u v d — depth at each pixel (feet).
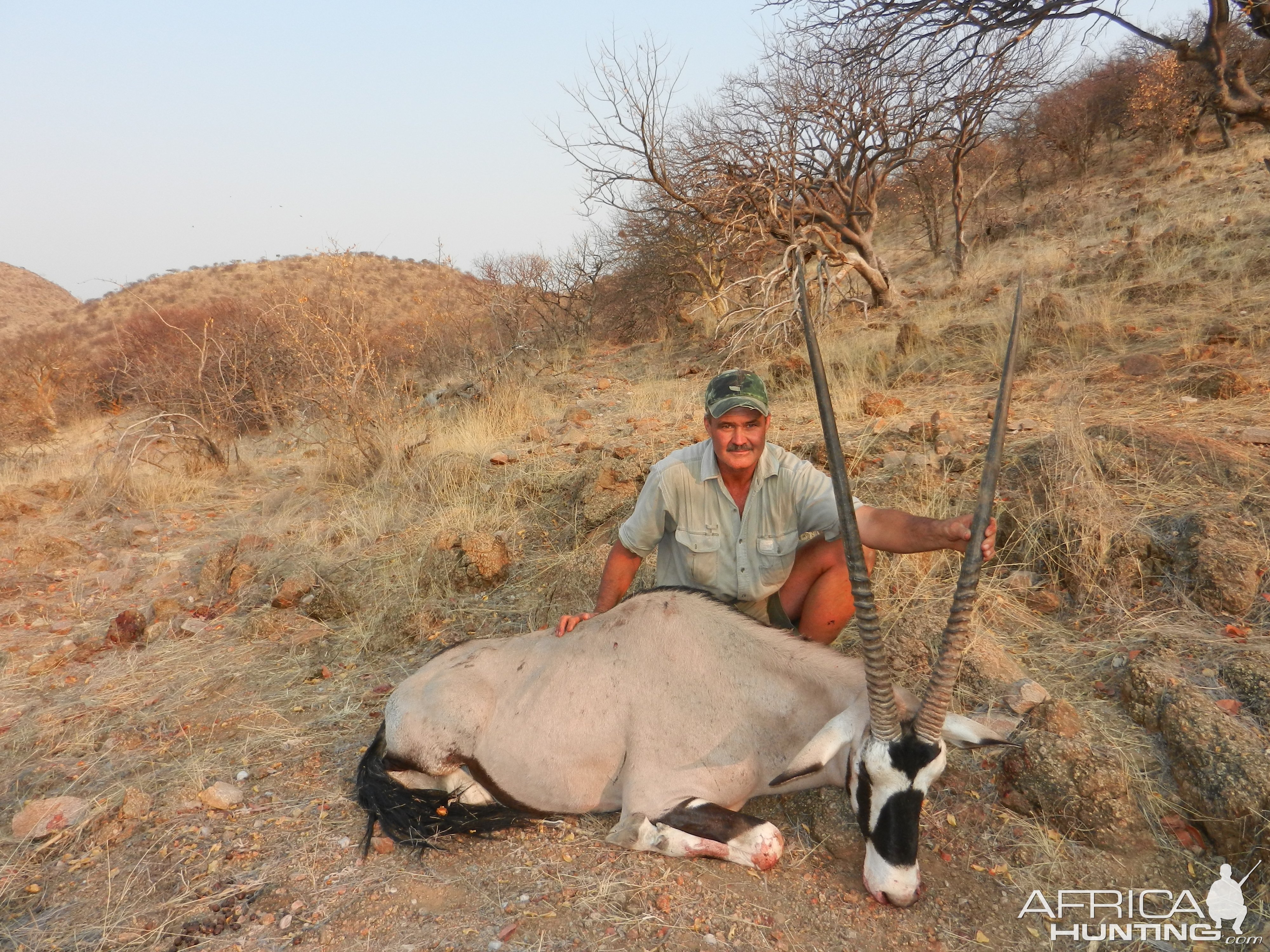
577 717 10.57
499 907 9.36
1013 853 9.71
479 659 11.58
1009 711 11.23
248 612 18.34
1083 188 72.08
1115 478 15.67
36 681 16.11
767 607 12.17
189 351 41.29
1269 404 18.60
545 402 36.63
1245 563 12.48
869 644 8.56
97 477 30.04
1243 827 9.24
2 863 10.90
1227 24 27.55
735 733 10.14
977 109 47.78
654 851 9.93
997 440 8.50
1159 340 26.50
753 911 9.17
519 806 10.96
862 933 8.92
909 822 8.68
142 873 10.41
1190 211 48.83
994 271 49.65
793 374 30.99
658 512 11.35
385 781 11.25
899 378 28.81
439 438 29.37
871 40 35.73
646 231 57.06
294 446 36.50
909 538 10.32
